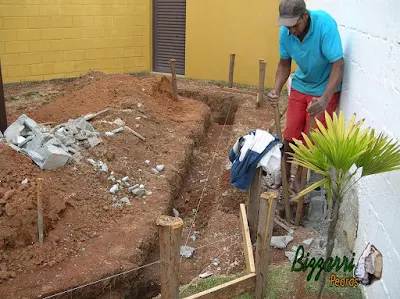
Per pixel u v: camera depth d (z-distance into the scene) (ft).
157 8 33.65
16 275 11.18
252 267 10.34
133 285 12.08
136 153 17.69
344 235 12.46
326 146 8.34
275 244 12.67
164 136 19.95
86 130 17.22
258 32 30.37
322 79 14.34
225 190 16.31
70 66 31.53
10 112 22.76
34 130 15.89
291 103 15.16
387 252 9.15
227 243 13.09
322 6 19.89
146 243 12.92
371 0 11.54
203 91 28.48
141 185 15.60
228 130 24.49
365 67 11.80
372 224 10.26
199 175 19.02
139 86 24.17
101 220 13.56
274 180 16.02
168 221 7.77
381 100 10.30
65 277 11.21
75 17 30.81
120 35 33.01
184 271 12.59
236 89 28.45
